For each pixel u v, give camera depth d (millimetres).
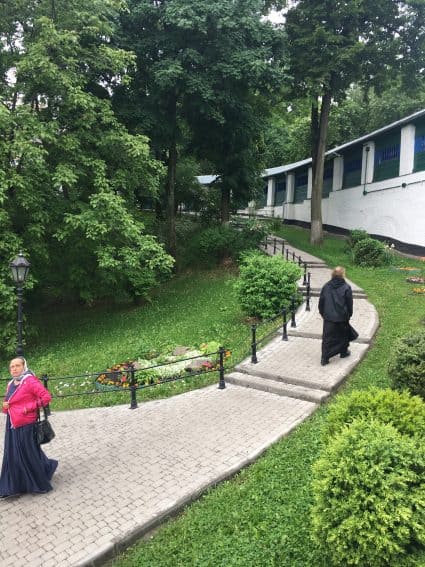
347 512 3576
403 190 21156
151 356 11086
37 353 13398
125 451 6523
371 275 16609
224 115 19484
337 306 8531
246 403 7855
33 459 5527
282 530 4449
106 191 13586
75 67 13570
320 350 9703
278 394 8117
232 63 16516
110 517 4973
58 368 11391
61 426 7762
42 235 14086
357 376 8281
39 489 5527
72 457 6516
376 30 20719
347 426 4426
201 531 4676
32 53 12398
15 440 5520
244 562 4121
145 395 8805
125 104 17500
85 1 13812
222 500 5152
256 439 6492
